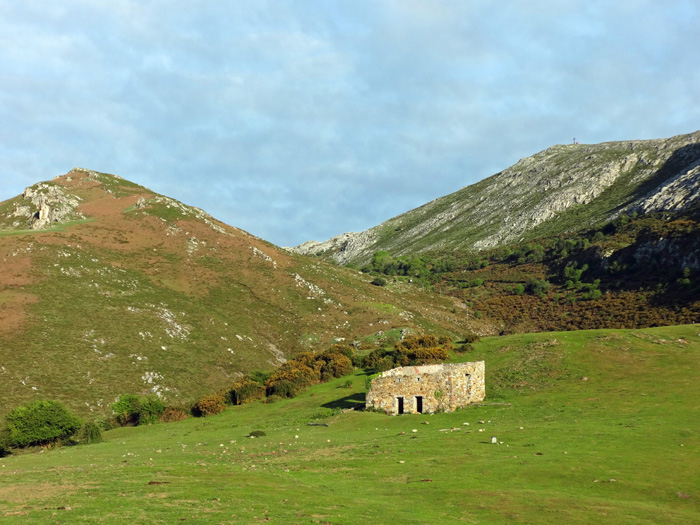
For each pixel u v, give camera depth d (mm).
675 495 24078
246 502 22797
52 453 47656
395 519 21422
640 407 40906
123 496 23531
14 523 19547
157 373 83250
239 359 97812
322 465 32312
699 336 56156
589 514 22156
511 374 53375
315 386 71000
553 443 33625
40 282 103188
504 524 21297
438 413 47875
